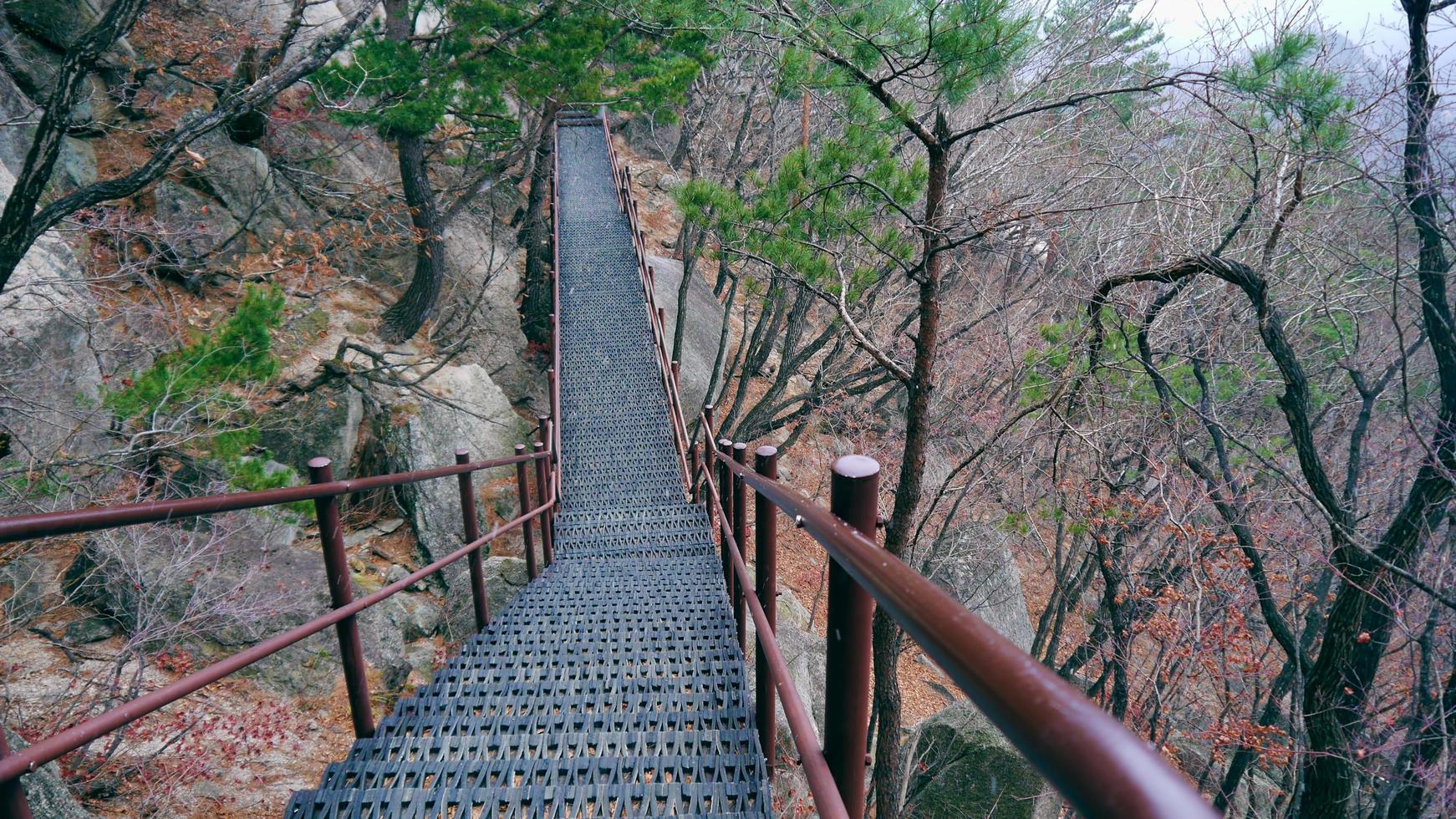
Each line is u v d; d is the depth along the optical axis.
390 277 14.16
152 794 5.77
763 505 2.69
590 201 18.28
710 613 4.22
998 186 13.19
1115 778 0.28
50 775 4.36
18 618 6.33
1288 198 7.81
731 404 19.30
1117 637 10.75
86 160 9.88
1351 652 6.81
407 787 2.27
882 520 1.39
